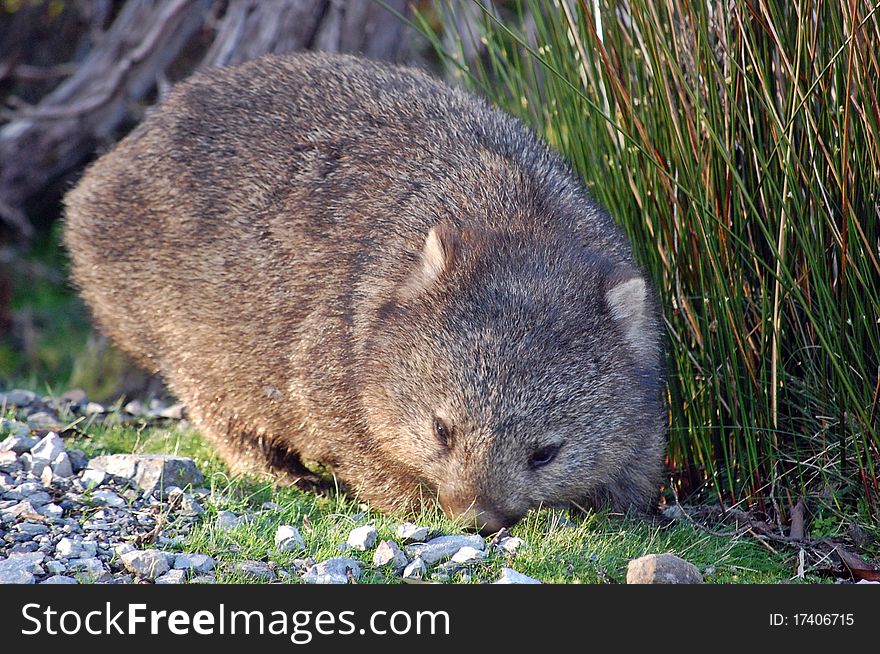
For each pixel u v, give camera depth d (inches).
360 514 331.0
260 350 349.4
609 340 310.2
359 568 284.5
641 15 333.7
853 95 309.1
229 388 363.3
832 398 331.3
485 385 293.9
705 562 311.1
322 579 274.7
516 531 318.3
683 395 359.9
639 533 325.1
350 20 584.7
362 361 319.9
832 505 331.9
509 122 370.0
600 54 342.0
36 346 625.0
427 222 332.2
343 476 342.0
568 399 298.7
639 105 352.8
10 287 653.9
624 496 334.3
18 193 643.5
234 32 586.2
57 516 305.4
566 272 313.3
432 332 305.4
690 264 346.3
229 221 360.8
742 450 345.4
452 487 297.9
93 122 631.8
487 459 293.4
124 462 338.3
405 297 316.5
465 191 336.8
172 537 297.9
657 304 340.5
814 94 314.5
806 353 337.1
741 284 333.7
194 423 386.3
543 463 301.6
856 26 292.2
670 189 344.2
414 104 362.3
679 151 331.9
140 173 386.6
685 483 364.2
